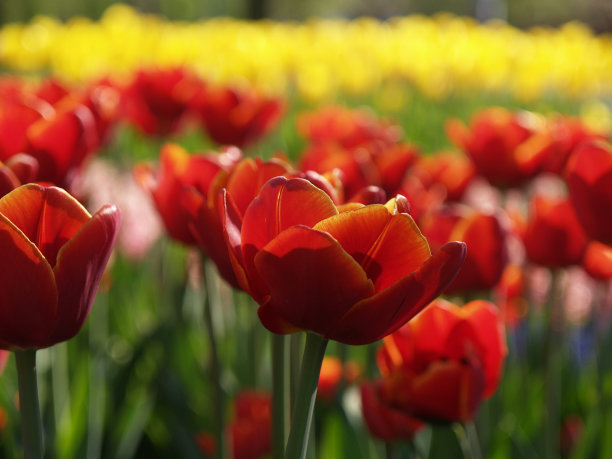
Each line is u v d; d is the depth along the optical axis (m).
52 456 0.91
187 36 4.36
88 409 0.95
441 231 0.82
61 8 9.56
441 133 3.88
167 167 0.76
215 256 0.61
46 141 0.76
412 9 14.91
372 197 0.61
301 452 0.56
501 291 1.13
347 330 0.54
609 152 0.77
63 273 0.53
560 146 1.23
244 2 11.77
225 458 0.81
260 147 2.22
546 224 0.96
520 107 4.85
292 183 0.54
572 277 1.79
